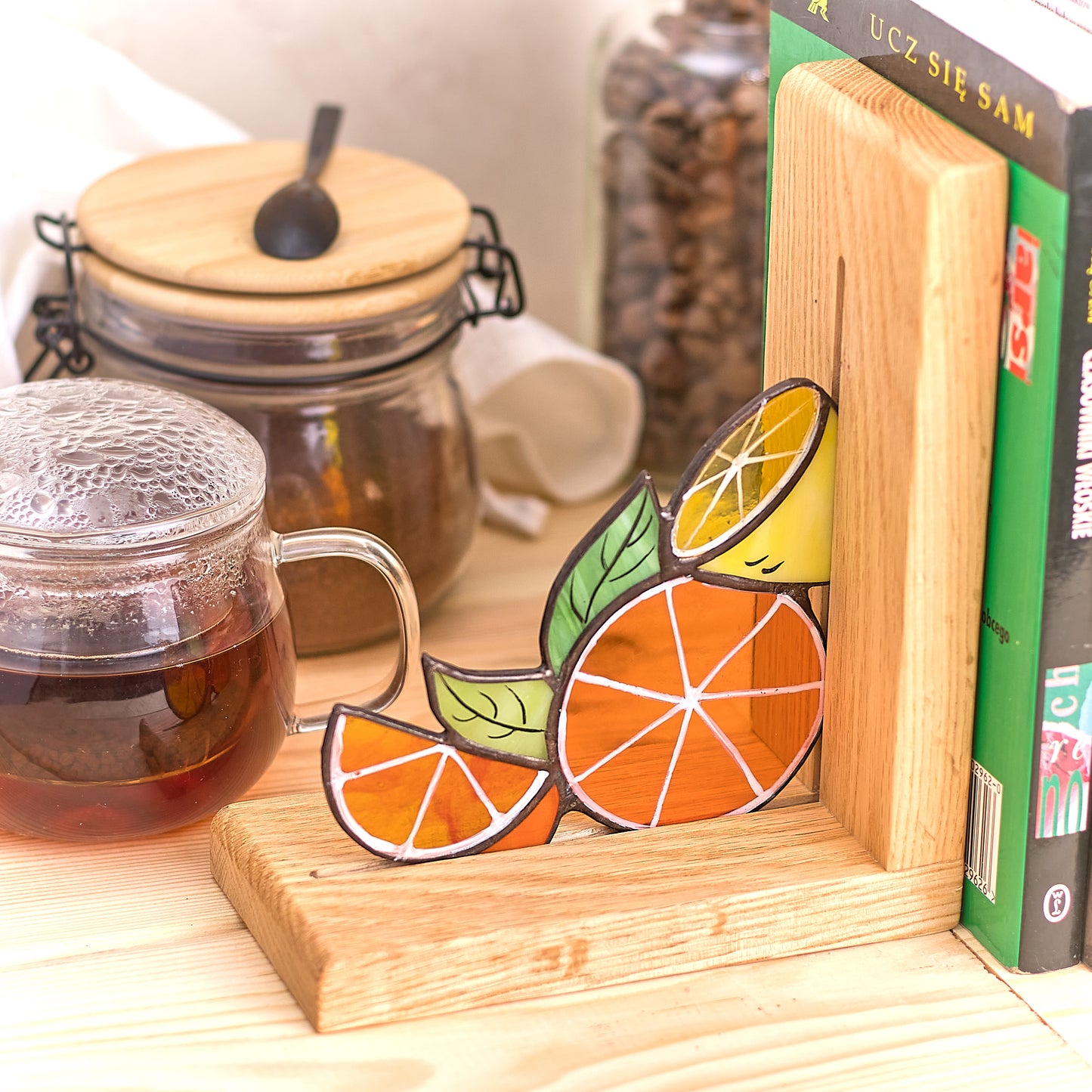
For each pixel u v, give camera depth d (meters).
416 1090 0.80
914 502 0.80
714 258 1.03
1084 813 0.82
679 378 1.06
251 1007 0.82
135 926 0.85
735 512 0.83
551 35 1.12
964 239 0.78
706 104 1.01
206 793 0.85
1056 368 0.78
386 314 0.91
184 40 1.06
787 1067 0.81
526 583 1.01
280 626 0.87
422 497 0.95
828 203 0.82
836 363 0.83
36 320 0.98
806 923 0.84
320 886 0.83
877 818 0.84
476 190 1.14
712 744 0.86
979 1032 0.82
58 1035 0.81
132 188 0.95
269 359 0.91
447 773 0.83
